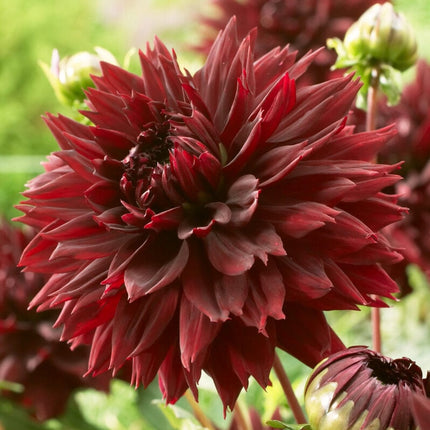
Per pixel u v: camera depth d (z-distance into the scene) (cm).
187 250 91
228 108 94
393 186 123
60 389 125
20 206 94
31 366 123
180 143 92
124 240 92
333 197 90
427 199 121
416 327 127
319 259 90
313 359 92
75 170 93
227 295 89
